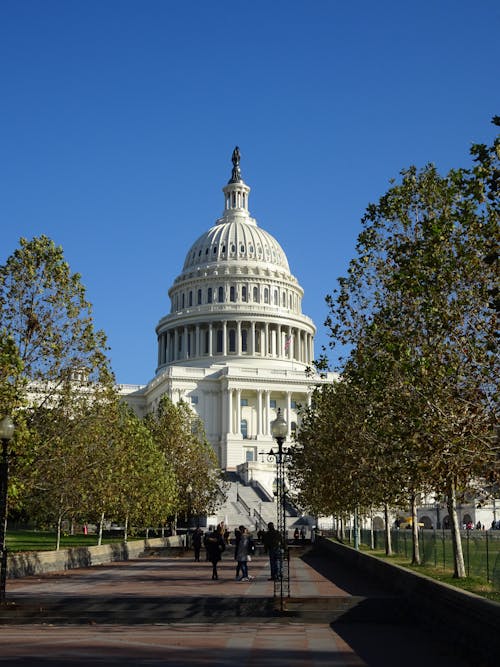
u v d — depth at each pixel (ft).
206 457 347.56
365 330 115.55
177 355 626.64
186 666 58.13
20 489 133.39
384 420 111.55
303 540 297.94
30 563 152.35
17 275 133.49
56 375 136.87
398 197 113.19
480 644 60.54
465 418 85.05
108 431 175.73
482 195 77.92
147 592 113.91
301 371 555.28
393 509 241.14
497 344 84.43
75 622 87.56
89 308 138.10
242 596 106.11
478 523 365.40
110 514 237.25
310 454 210.18
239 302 614.34
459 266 88.12
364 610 92.22
